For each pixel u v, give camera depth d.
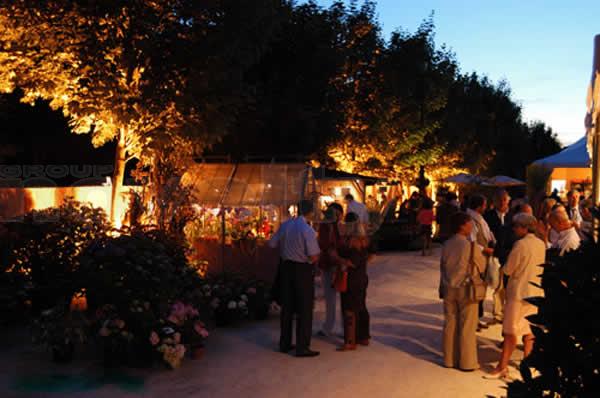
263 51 14.04
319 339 8.77
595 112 5.87
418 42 23.36
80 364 7.30
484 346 8.42
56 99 12.82
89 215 10.17
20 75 12.00
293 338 8.82
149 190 12.65
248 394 6.42
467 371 7.25
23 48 11.66
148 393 6.40
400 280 13.66
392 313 10.33
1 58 11.62
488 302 11.50
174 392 6.45
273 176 13.12
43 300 9.38
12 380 6.70
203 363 7.48
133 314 7.19
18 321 9.19
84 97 12.04
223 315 9.30
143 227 10.62
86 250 8.53
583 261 3.12
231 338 8.68
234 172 14.31
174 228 11.95
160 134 12.61
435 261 16.86
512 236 8.88
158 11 12.38
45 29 11.60
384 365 7.49
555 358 3.07
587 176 23.73
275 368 7.33
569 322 3.06
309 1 20.08
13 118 20.05
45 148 20.59
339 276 8.02
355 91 22.23
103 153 21.05
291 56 19.05
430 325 9.50
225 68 12.91
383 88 22.72
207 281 9.79
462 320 7.29
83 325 7.27
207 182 14.16
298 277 7.79
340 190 18.03
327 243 8.73
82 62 12.02
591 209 3.35
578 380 3.04
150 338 7.04
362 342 8.38
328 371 7.23
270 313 10.27
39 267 9.44
